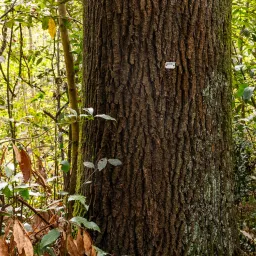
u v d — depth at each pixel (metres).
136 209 2.07
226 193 2.21
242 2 3.54
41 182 2.16
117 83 2.06
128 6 2.01
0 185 1.70
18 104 4.21
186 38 2.03
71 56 3.17
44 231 1.97
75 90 3.20
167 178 2.06
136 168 2.06
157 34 2.01
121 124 2.06
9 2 3.11
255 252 2.72
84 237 1.80
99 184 2.12
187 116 2.06
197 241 2.11
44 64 4.25
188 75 2.05
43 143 3.58
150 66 2.02
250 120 2.99
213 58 2.10
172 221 2.07
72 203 2.44
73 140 2.84
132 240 2.08
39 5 3.01
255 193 3.04
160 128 2.04
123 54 2.04
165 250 2.08
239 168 2.96
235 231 2.30
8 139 1.85
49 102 4.47
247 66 2.88
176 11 2.00
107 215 2.11
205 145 2.11
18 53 4.34
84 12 2.24
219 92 2.15
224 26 2.16
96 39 2.11
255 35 3.29
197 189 2.10
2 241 1.69
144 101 2.04
